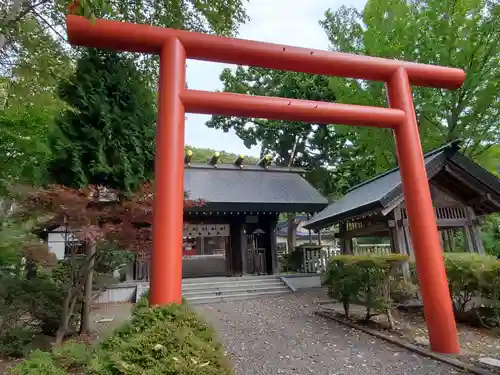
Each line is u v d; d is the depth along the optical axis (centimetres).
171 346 226
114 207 417
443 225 798
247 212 1166
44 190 377
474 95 1185
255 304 861
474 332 529
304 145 1769
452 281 580
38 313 477
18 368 263
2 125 580
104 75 548
